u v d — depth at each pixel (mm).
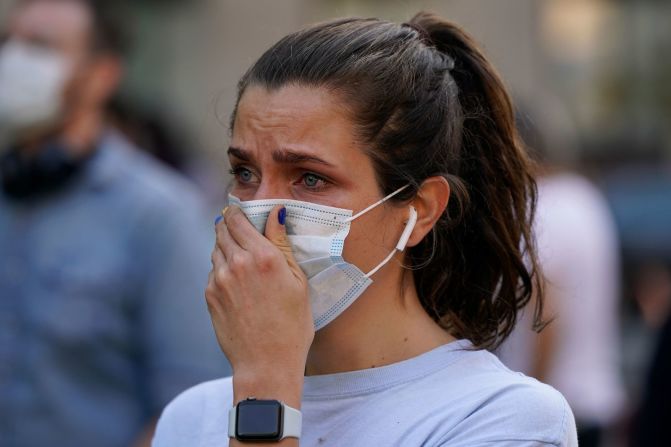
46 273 9875
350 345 5777
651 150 36188
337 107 5621
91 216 10023
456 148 6020
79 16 10727
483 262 6367
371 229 5688
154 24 33188
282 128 5621
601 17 36188
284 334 5480
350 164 5625
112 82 10883
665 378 12391
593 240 12633
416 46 5945
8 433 9742
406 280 5859
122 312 9938
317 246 5602
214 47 33500
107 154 10336
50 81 10430
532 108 12766
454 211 6055
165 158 16859
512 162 6406
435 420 5520
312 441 5613
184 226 10102
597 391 12570
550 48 35406
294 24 33500
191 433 6094
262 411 5367
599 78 36219
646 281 16906
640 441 12562
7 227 10062
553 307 11812
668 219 24688
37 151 10344
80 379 9828
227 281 5551
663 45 37031
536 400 5582
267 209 5660
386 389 5672
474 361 5797
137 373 10016
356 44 5758
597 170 26531
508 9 34375
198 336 9984
